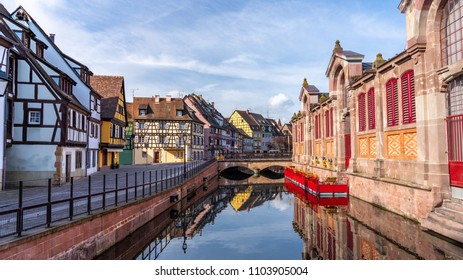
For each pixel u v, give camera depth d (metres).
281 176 46.09
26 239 6.29
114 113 30.91
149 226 13.45
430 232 10.02
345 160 21.20
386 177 14.52
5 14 19.14
